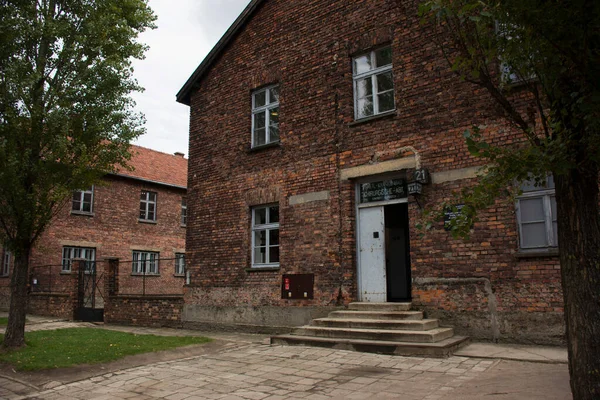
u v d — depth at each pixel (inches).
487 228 353.4
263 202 489.4
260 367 304.7
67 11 411.8
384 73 434.0
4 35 375.9
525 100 345.1
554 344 318.3
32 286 759.1
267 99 516.4
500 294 342.6
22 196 367.2
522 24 147.9
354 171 429.1
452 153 376.8
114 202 923.4
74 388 275.9
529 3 139.6
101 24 398.0
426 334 324.8
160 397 245.9
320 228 443.5
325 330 371.9
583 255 148.3
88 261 642.2
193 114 577.9
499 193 163.2
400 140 406.0
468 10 152.3
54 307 676.7
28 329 530.6
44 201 376.2
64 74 404.2
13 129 371.2
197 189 553.3
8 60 388.2
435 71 394.6
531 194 340.8
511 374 251.8
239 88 536.4
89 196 893.2
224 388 257.3
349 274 419.8
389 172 411.2
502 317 339.9
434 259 373.4
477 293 351.6
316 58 474.6
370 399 224.2
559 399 196.7
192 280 530.0
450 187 373.7
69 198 395.2
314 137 462.0
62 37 402.0
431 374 264.7
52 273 806.5
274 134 505.4
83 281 637.9
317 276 437.4
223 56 559.8
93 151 398.0
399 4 219.8
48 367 313.4
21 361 332.5
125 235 931.3
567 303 151.5
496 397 208.2
